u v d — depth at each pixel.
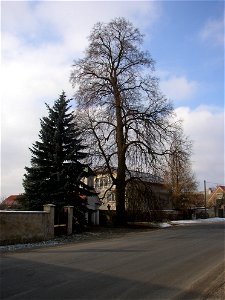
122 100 37.31
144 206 39.06
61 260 13.78
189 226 41.16
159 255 15.40
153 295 8.80
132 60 38.25
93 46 38.28
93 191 34.78
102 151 36.75
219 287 9.85
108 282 9.97
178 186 62.53
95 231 32.00
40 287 9.27
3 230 20.95
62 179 30.61
